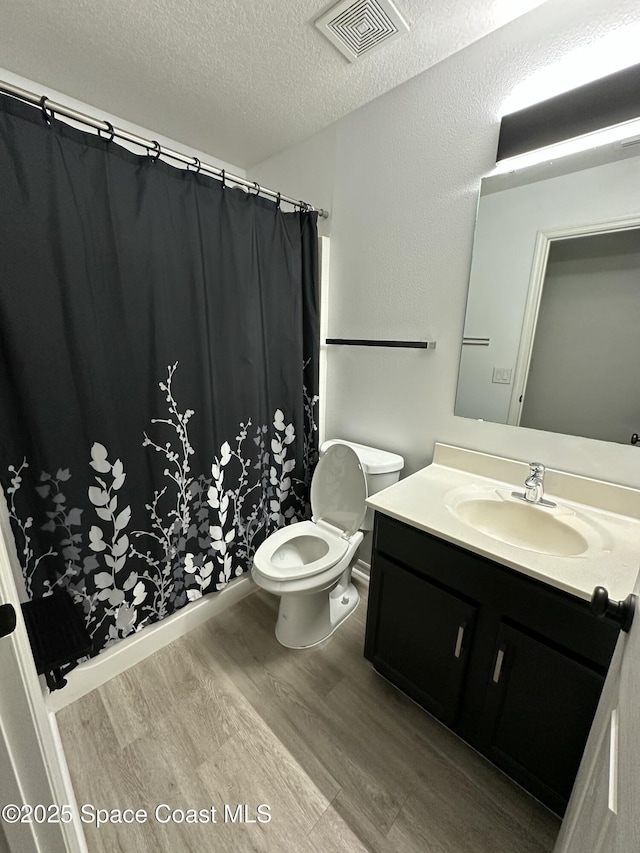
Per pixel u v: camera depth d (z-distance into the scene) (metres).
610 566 0.94
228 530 1.72
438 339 1.56
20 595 1.17
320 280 1.87
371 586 1.36
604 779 0.50
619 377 1.17
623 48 1.03
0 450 1.08
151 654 1.57
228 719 1.31
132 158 1.20
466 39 1.24
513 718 1.05
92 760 1.18
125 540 1.38
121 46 1.24
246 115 1.64
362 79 1.42
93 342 1.18
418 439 1.71
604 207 1.12
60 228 1.07
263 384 1.75
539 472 1.26
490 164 1.31
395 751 1.22
